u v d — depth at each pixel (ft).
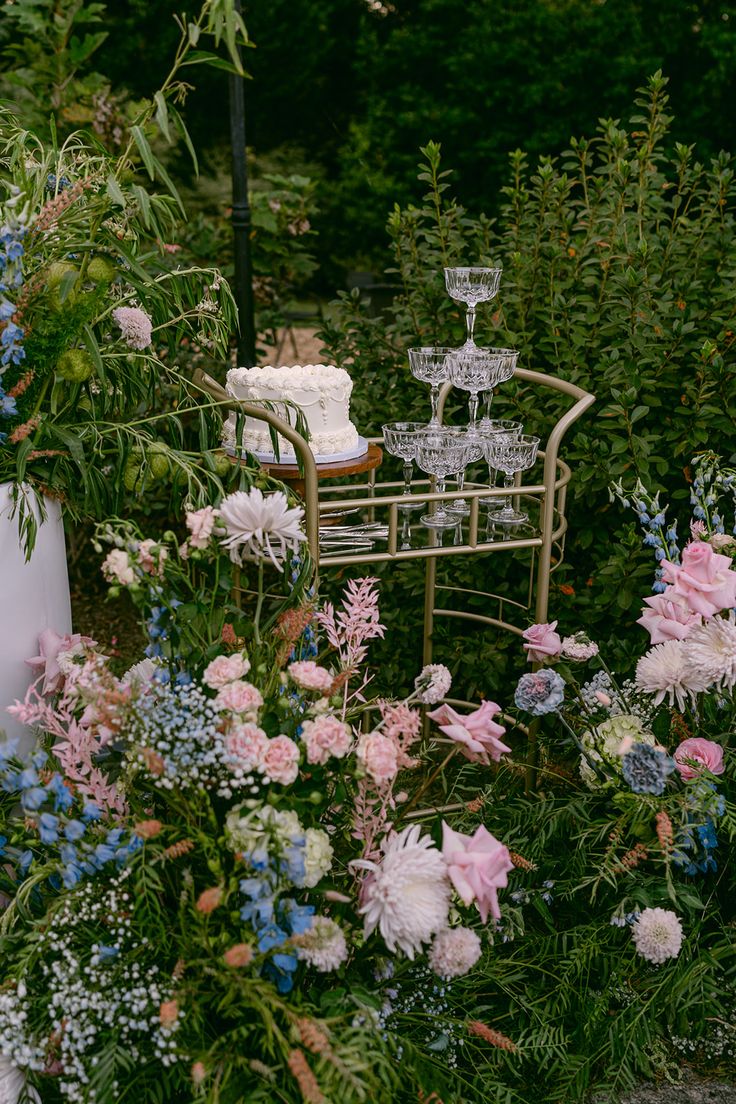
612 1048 6.00
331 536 7.61
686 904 6.42
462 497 7.48
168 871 5.73
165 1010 4.76
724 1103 5.93
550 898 6.69
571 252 10.05
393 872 5.38
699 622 6.81
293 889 5.77
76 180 6.85
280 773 5.31
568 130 30.14
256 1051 5.38
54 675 6.47
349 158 34.53
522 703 6.74
